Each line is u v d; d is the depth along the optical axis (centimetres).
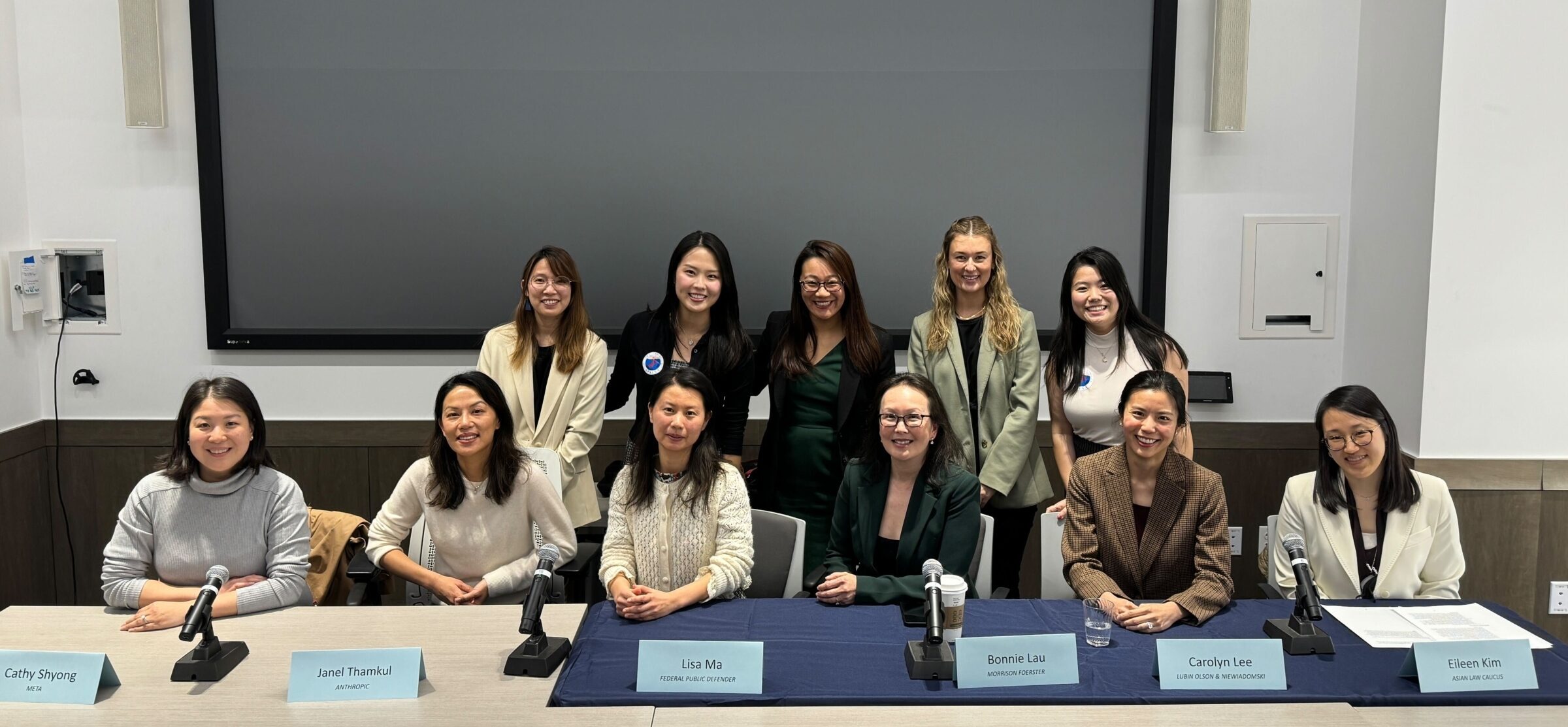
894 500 287
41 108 418
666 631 248
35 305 419
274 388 434
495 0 416
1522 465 383
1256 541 440
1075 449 340
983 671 218
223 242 423
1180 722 204
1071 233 428
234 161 422
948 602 236
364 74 419
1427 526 283
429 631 251
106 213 424
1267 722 204
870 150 424
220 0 414
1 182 406
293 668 216
